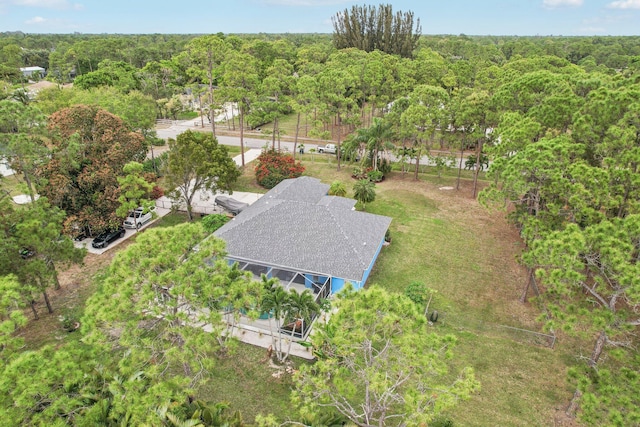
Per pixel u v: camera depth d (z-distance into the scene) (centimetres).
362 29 11931
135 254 1844
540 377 2344
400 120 5341
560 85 3725
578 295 2417
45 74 14050
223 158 4441
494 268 3516
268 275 3058
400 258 3650
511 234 4106
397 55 10369
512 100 4197
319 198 4272
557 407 2142
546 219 2738
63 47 15362
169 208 4609
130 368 1672
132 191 3616
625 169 2439
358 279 2841
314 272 2912
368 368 1638
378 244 3378
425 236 4066
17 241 2564
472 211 4638
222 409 1933
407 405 1484
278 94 6228
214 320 1773
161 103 8756
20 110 3120
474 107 4641
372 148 5469
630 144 2617
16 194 4575
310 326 2678
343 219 3456
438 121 5219
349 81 6006
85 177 3575
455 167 6147
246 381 2311
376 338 1602
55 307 2938
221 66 6594
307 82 5756
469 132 5022
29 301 2595
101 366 1952
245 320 2794
